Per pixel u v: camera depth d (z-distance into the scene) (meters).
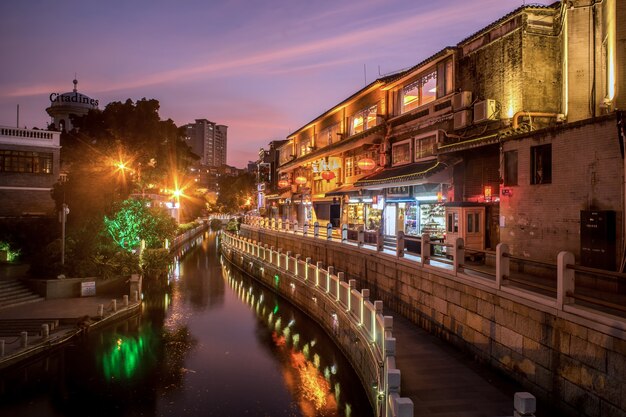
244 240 35.78
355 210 31.14
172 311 23.22
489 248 16.55
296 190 46.50
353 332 13.27
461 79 19.47
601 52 14.54
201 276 34.41
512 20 16.59
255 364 15.46
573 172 11.66
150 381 14.09
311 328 18.89
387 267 16.06
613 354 6.65
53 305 22.03
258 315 22.34
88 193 30.03
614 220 10.46
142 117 40.41
